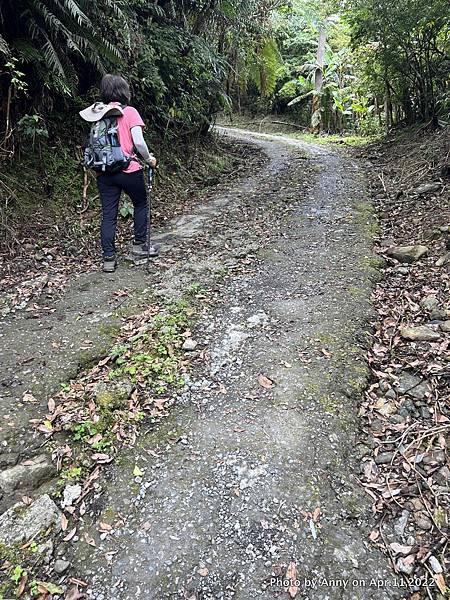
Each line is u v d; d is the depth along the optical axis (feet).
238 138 46.96
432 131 29.68
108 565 6.05
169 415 8.46
